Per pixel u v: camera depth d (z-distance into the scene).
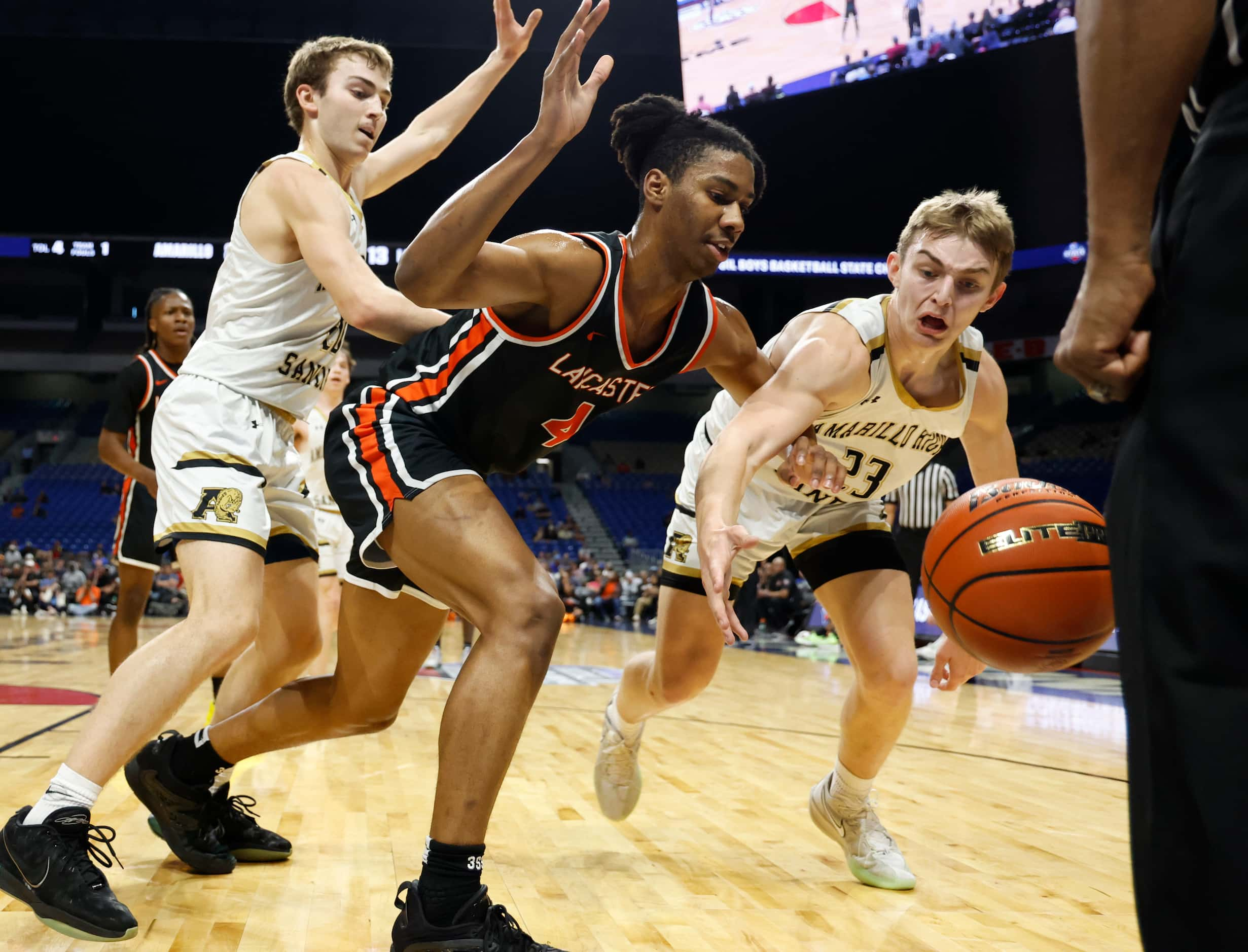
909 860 2.49
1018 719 5.17
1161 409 0.86
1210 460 0.82
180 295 3.99
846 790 2.31
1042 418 21.97
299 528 2.40
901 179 17.28
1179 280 0.86
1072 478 19.42
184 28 17.55
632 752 2.79
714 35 14.12
